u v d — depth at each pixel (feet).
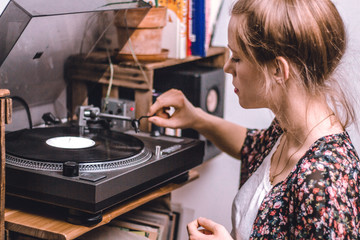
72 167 3.58
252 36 3.45
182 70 6.14
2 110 3.52
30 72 4.34
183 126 4.96
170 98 4.84
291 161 3.70
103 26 4.72
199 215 7.27
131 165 3.92
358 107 5.22
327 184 3.21
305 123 3.60
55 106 5.12
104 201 3.58
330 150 3.37
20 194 3.77
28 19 3.68
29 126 4.88
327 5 3.46
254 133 4.95
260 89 3.63
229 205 7.06
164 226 4.88
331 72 3.57
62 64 4.68
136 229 4.58
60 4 3.87
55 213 3.87
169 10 5.58
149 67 5.27
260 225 3.55
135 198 4.22
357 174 3.33
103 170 3.78
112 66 5.46
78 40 4.57
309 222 3.19
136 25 5.25
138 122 4.60
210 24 6.20
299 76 3.46
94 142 4.35
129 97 5.77
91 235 4.29
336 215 3.14
